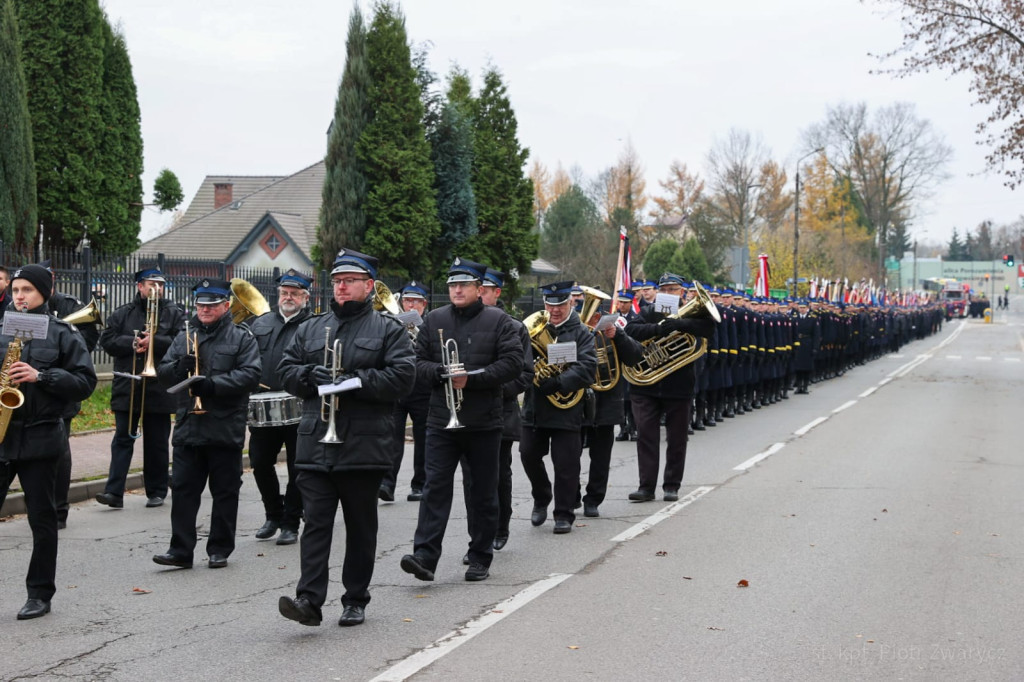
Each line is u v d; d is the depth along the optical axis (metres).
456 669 5.45
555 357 8.76
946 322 89.19
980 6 25.80
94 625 6.28
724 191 69.38
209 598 6.92
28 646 5.85
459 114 29.36
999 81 26.02
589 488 9.95
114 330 10.22
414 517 9.89
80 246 25.12
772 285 58.16
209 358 7.77
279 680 5.28
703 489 11.33
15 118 19.81
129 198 26.56
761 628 6.23
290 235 40.75
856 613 6.56
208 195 52.28
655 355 10.52
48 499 6.42
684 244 52.41
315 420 6.19
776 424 18.38
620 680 5.29
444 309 7.62
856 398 24.06
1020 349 50.06
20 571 7.58
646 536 8.90
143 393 10.11
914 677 5.39
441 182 29.06
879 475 12.30
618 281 13.62
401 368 6.18
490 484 7.46
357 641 5.96
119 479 10.09
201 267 18.25
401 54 26.80
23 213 20.06
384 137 26.67
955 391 26.14
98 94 24.64
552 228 66.19
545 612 6.57
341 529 9.30
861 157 76.75
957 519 9.63
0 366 6.41
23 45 23.36
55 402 6.38
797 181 45.91
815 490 11.23
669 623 6.32
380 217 26.39
